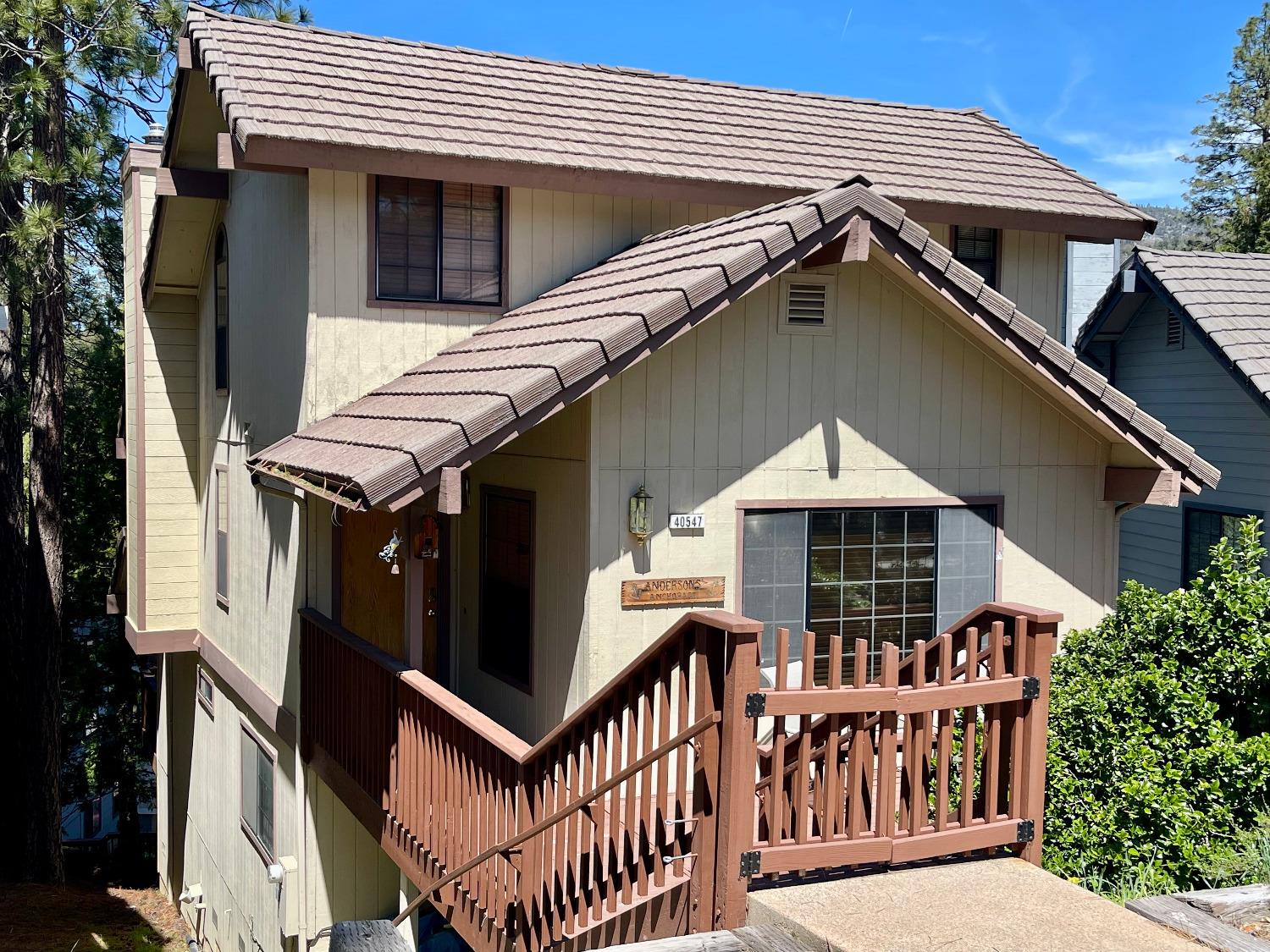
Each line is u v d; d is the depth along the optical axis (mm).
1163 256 17594
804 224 8281
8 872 21344
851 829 5367
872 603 9703
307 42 12188
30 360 21094
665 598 8883
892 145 13570
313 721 10930
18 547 21828
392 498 7359
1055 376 9500
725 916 5113
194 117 12992
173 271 15562
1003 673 5766
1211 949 4719
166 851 19484
